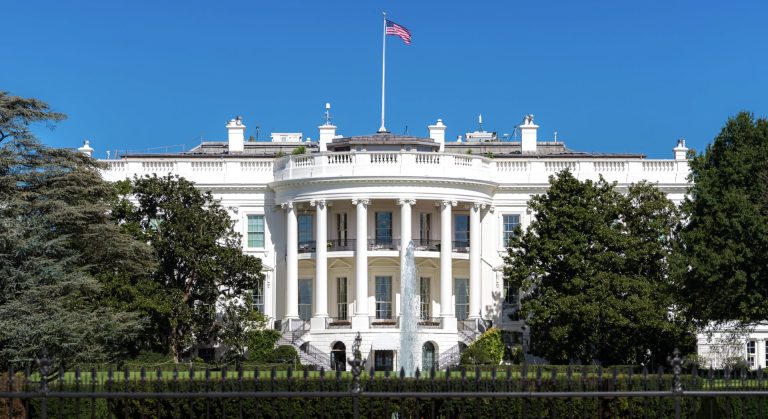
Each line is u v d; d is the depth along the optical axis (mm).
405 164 73062
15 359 47031
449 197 73938
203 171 77625
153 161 77188
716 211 54062
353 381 22234
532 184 77250
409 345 70250
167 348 63625
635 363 62781
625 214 65938
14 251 50750
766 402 32438
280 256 77250
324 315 73188
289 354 67062
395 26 81875
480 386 26281
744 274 51406
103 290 57656
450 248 73938
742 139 56188
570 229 64500
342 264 75938
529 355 74000
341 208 76062
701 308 55250
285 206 75938
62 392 22359
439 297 75750
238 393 22172
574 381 27375
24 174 53469
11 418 25016
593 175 77375
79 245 56281
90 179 55750
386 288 75938
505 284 77250
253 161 77750
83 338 49469
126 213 65938
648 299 61562
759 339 73875
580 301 61938
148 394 22156
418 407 26750
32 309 49188
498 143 91375
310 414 34000
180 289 64438
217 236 65812
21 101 54000
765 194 53656
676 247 56531
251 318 65750
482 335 69250
